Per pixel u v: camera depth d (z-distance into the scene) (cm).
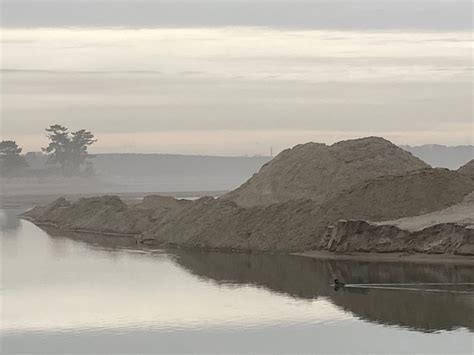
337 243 6550
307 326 4006
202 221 7856
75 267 6238
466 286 5031
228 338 3788
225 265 6228
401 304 4512
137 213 9744
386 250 6369
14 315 4347
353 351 3525
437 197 7256
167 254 7038
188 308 4484
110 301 4728
